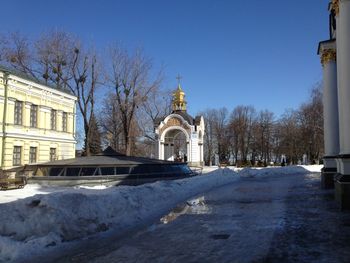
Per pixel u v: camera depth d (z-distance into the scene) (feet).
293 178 102.47
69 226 29.30
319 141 199.82
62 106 123.13
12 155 98.68
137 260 23.62
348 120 40.91
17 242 25.58
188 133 177.88
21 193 61.16
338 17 44.06
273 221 35.06
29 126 105.91
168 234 30.71
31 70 152.76
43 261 23.63
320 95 197.57
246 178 104.73
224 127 286.66
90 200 33.71
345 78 41.50
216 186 77.36
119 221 34.76
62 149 122.21
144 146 222.48
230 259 23.21
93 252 25.58
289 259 22.67
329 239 27.37
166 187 54.75
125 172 79.87
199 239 28.66
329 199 50.24
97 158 87.35
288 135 243.81
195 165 175.73
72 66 146.20
